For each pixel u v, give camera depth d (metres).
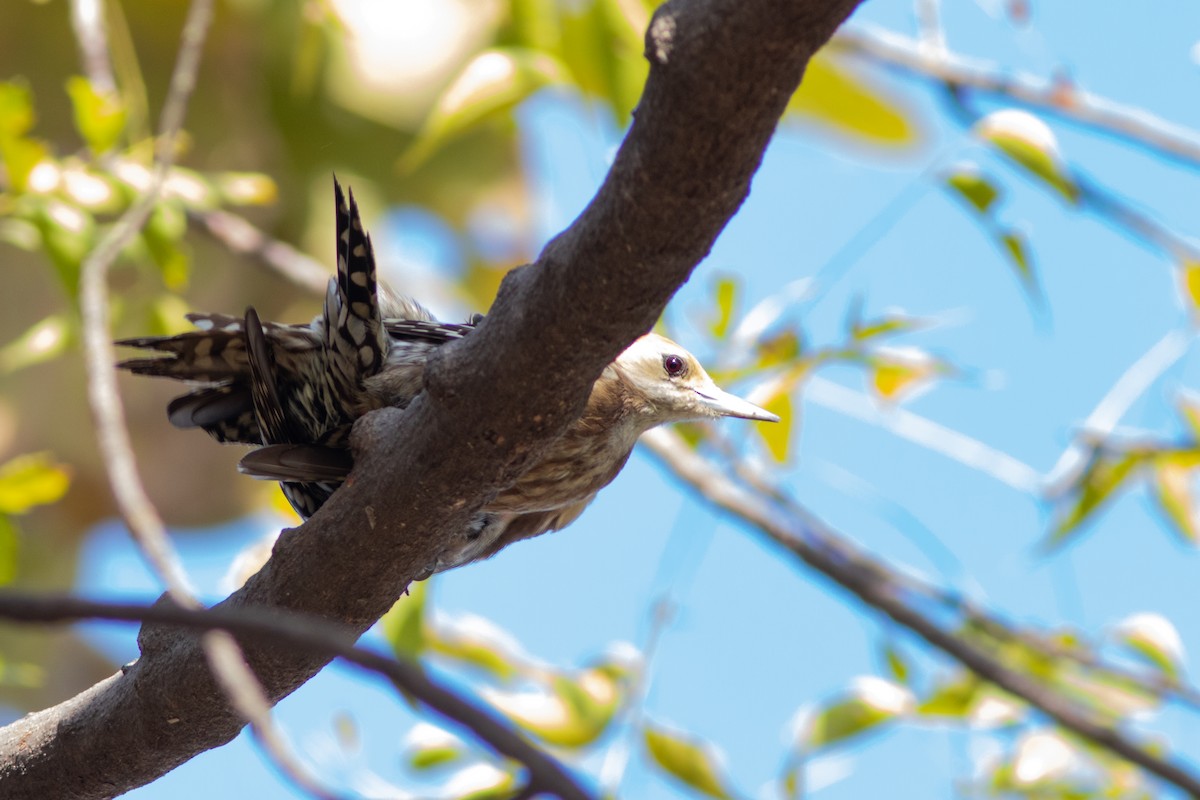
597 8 10.49
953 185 10.34
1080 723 10.28
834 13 4.65
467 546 8.52
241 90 14.84
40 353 10.28
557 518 9.06
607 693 10.20
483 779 9.44
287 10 14.70
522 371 5.76
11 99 9.70
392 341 7.88
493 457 6.07
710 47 4.75
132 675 6.98
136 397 15.59
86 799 7.29
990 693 11.30
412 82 14.90
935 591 12.20
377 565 6.41
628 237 5.26
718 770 10.21
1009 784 11.09
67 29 14.57
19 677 10.07
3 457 14.95
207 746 7.09
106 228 10.56
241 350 8.34
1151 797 11.24
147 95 14.62
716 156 4.97
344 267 7.25
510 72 10.59
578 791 3.11
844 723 10.92
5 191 10.17
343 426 7.81
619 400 8.65
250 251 13.38
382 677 3.30
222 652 4.12
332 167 15.11
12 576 9.29
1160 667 11.73
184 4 14.45
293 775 3.70
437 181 15.16
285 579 6.52
